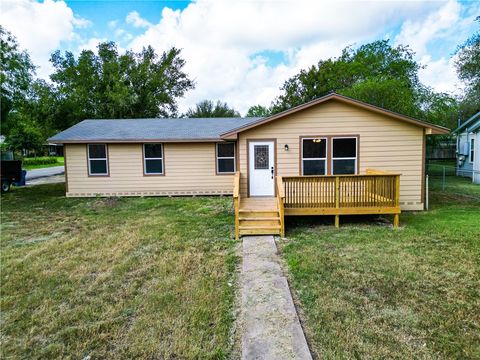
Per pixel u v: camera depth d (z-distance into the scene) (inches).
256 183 354.6
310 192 276.8
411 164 339.3
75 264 196.5
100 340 117.9
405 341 111.3
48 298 152.4
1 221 320.5
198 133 482.3
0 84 526.9
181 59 1219.9
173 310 136.8
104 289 160.9
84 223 308.8
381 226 276.8
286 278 167.6
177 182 479.2
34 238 258.8
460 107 868.0
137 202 426.6
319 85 1154.0
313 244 226.7
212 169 478.6
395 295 145.6
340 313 130.3
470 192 454.9
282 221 249.4
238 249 220.4
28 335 122.8
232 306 139.3
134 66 1107.9
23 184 605.3
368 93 627.2
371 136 339.9
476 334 115.2
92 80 988.6
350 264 184.1
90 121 577.9
